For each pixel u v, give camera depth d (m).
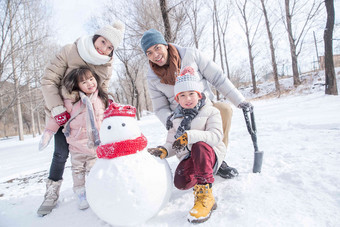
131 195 1.26
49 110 1.96
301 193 1.49
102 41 2.08
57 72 2.00
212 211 1.44
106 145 1.38
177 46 2.23
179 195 1.77
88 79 1.91
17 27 8.23
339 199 1.37
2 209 2.04
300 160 2.06
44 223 1.68
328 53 9.98
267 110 7.46
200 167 1.49
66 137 1.92
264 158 2.26
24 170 4.02
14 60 8.48
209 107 1.74
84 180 1.94
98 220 1.58
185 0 9.40
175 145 1.52
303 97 11.67
